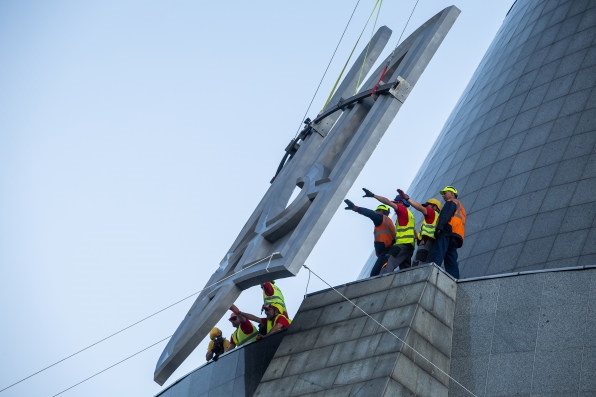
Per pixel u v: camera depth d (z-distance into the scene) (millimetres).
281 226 21344
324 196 20188
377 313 21609
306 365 21953
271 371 22656
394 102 20734
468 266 30297
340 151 21875
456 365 20625
